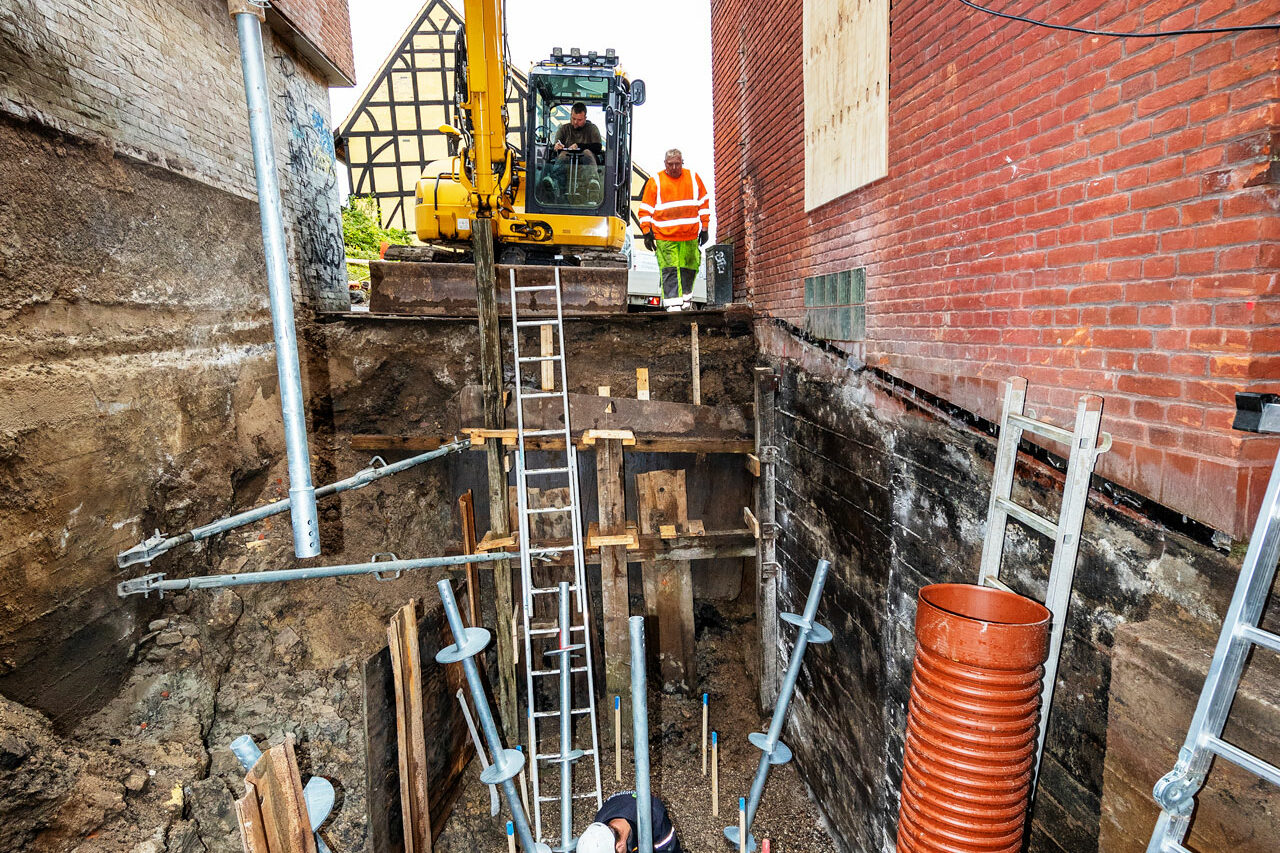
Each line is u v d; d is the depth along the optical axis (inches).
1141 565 78.0
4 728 93.8
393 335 245.9
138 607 136.9
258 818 84.7
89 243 128.3
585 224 268.5
